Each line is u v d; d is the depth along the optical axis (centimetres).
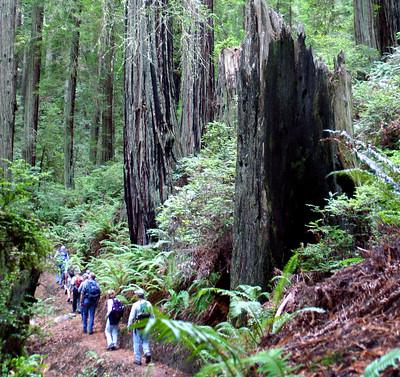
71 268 1280
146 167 1030
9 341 403
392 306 279
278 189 572
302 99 580
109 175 1995
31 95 1981
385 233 434
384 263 339
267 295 494
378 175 438
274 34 571
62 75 2252
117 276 980
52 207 1802
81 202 1928
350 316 300
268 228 569
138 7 1020
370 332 252
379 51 1348
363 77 1209
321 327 311
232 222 701
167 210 817
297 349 276
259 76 574
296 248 577
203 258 725
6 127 801
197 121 1170
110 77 2416
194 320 688
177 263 802
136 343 762
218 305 677
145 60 1032
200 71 1202
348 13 1741
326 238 528
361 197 501
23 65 2342
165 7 1055
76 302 1166
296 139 577
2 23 807
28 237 395
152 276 898
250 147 585
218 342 241
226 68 1143
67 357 881
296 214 580
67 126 2167
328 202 562
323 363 240
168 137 1050
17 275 409
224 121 1119
